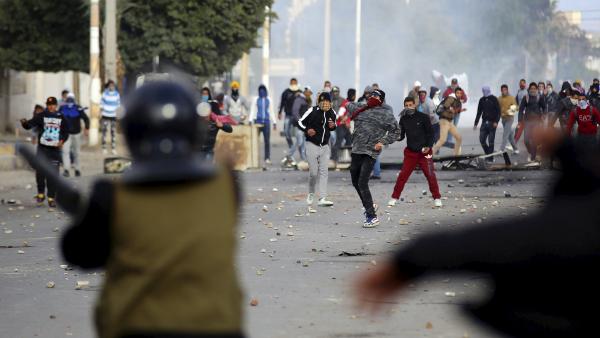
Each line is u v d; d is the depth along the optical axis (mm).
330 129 34938
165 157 7195
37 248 26453
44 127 37156
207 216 7109
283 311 17484
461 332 15586
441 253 6926
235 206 7320
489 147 55125
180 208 7105
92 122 67625
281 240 26719
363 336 15492
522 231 6953
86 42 79125
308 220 31266
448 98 51531
